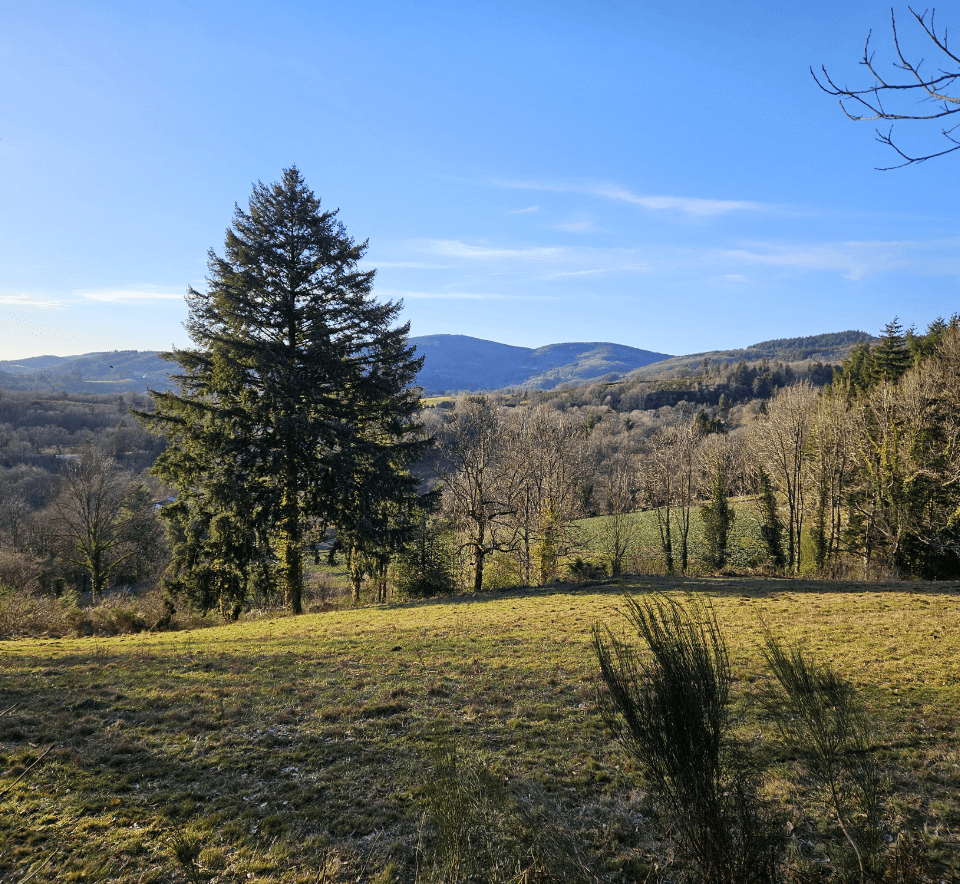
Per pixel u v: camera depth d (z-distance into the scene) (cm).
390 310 2416
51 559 4381
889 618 1569
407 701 980
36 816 593
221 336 2144
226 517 2077
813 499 4075
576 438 4362
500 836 442
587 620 1698
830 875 409
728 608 1814
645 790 629
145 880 491
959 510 2691
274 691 1042
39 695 990
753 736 718
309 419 2178
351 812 609
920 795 605
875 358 4719
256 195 2298
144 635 1878
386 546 2386
